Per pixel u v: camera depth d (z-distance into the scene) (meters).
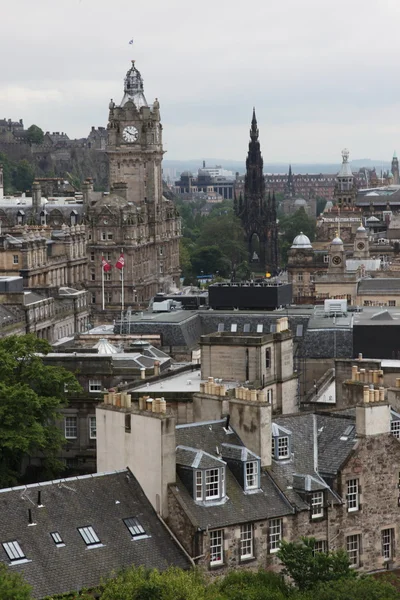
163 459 132.00
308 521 137.50
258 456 138.25
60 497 129.38
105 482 132.88
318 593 124.19
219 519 132.00
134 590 120.25
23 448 168.88
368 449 141.38
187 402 172.88
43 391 185.75
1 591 113.62
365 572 140.50
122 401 138.62
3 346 187.12
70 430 190.62
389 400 155.50
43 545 124.56
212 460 133.75
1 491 127.06
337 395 183.62
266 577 128.88
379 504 142.12
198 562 129.75
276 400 183.38
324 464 141.75
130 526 130.25
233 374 181.38
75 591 122.31
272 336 183.38
